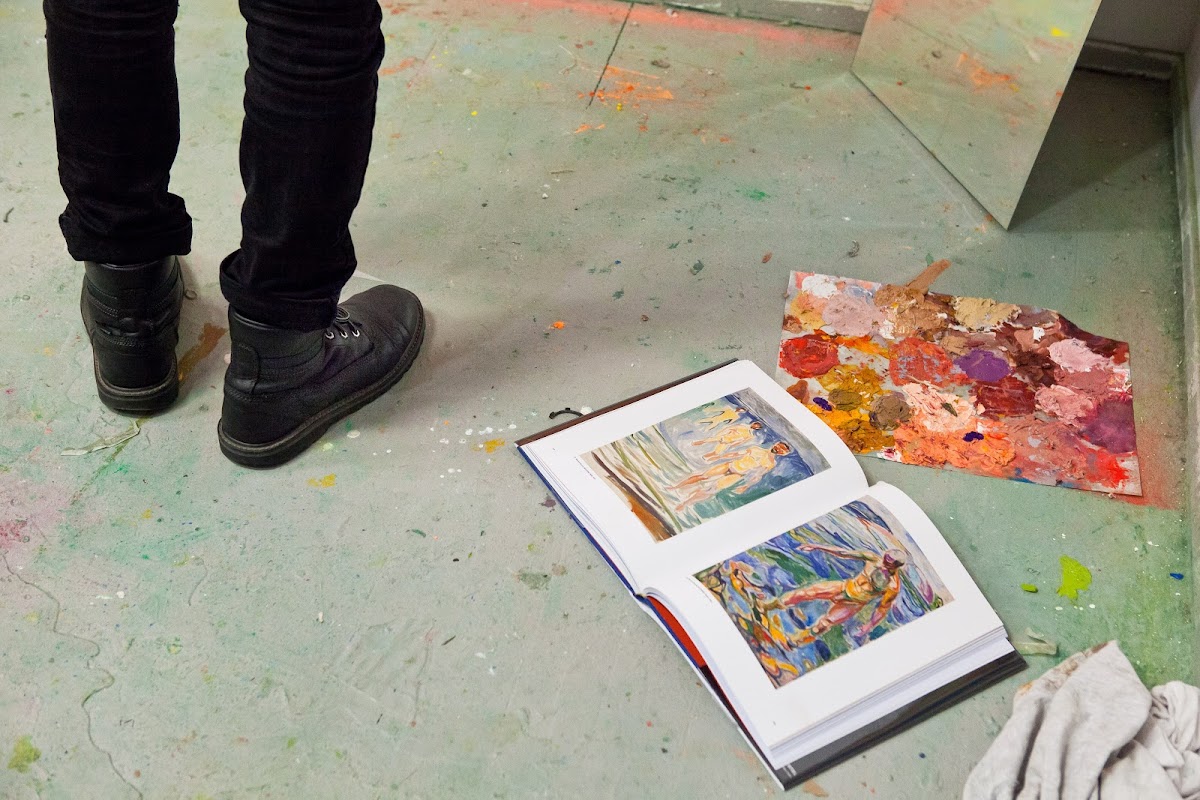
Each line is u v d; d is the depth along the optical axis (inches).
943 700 40.1
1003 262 60.9
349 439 48.4
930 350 54.7
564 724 39.1
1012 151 60.7
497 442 48.8
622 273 58.2
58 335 51.8
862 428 50.5
